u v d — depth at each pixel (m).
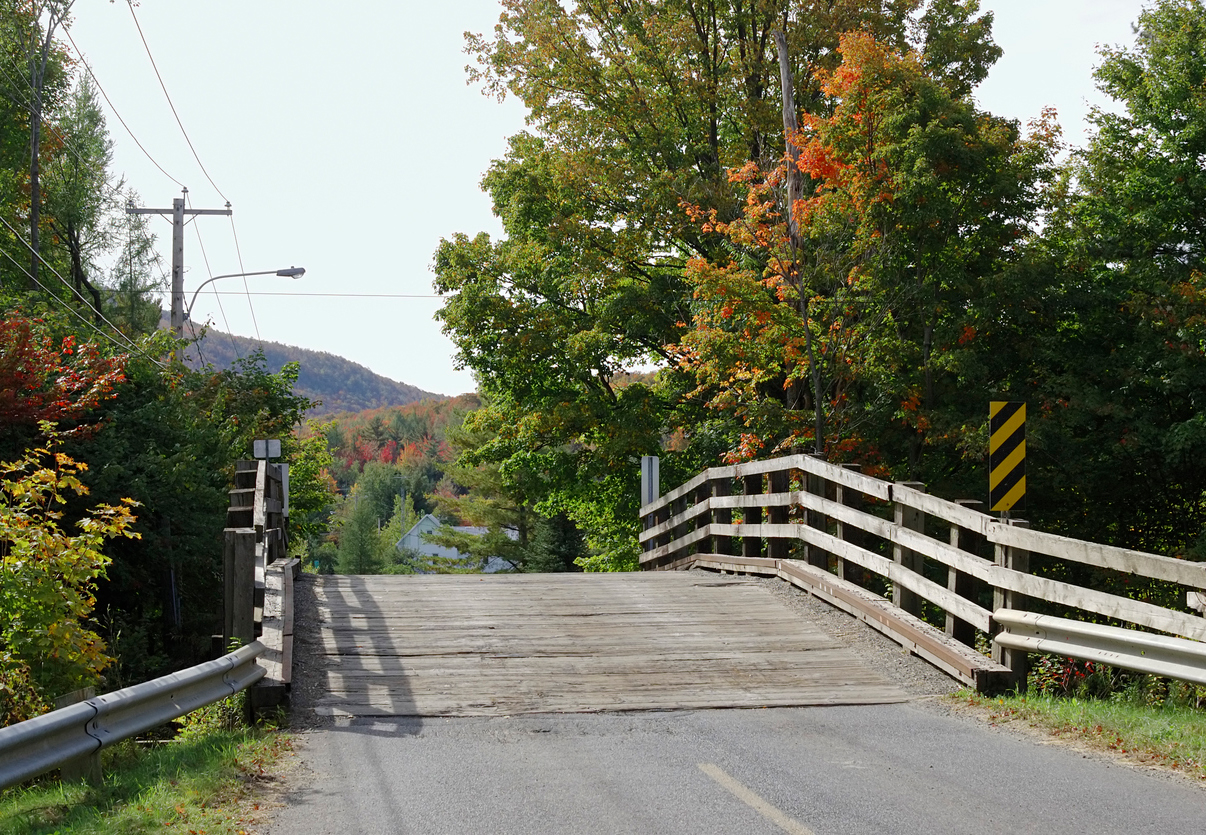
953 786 5.98
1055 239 21.98
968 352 18.62
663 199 24.55
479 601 12.16
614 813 5.47
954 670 9.04
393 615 11.33
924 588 10.12
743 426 20.52
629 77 26.81
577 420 26.77
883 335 18.62
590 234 26.58
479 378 29.91
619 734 7.43
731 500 15.31
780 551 13.97
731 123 26.91
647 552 20.47
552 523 57.41
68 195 36.81
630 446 26.19
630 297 25.16
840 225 18.33
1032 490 20.66
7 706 7.76
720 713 8.12
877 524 11.14
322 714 8.01
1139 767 6.43
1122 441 19.30
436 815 5.44
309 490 40.88
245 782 6.12
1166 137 22.78
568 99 27.47
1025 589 8.61
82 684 8.35
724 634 10.70
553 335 26.88
